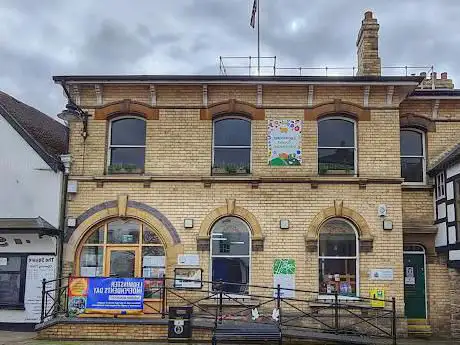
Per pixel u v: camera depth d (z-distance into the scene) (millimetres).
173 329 13641
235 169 15914
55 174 15883
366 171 15719
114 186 15773
